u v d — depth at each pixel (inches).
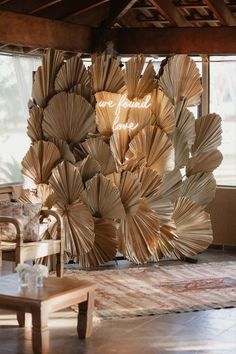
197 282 299.4
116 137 329.4
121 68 346.0
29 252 275.0
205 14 377.4
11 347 215.5
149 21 387.9
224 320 245.0
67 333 230.1
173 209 335.9
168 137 330.3
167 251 339.0
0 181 359.6
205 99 378.0
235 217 370.6
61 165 325.7
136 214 327.6
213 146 351.6
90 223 325.4
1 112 359.9
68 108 331.6
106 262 335.9
